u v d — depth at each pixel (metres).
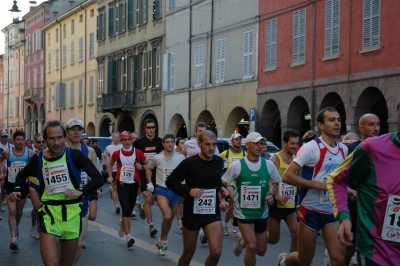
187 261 7.59
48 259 6.31
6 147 15.09
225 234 12.23
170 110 37.00
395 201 4.44
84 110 50.50
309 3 25.14
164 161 10.47
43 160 6.59
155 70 39.06
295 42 26.05
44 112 61.09
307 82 25.23
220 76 31.69
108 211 16.53
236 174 7.88
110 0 45.19
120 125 44.31
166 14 37.38
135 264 9.41
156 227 13.35
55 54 57.88
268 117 28.44
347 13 23.08
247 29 29.44
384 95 21.25
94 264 9.43
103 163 18.91
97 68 47.88
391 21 20.92
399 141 4.44
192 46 34.44
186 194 7.32
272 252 10.36
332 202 4.97
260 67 28.53
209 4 32.69
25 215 15.86
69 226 6.51
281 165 8.88
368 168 4.56
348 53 23.05
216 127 32.12
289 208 8.65
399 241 4.44
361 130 7.75
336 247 6.69
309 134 11.64
